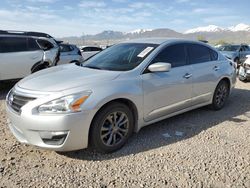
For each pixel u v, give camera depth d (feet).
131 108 13.71
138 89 13.53
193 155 12.84
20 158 12.28
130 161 12.22
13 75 27.14
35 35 29.12
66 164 11.88
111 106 12.53
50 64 29.71
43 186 10.27
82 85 12.07
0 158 12.21
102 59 15.87
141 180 10.78
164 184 10.54
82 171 11.35
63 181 10.61
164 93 14.92
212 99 19.10
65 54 39.65
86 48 75.97
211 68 18.29
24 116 11.46
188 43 17.30
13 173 11.08
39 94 11.61
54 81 12.55
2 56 26.14
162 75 14.83
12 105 12.37
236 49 61.36
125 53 15.60
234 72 20.76
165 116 15.56
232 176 11.16
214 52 19.31
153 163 12.07
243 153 13.11
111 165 11.86
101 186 10.36
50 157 12.44
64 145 11.51
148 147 13.61
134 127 14.03
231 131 15.88
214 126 16.65
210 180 10.85
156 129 16.01
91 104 11.75
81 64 16.21
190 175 11.16
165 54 15.52
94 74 13.35
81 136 11.71
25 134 11.75
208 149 13.47
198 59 17.65
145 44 16.01
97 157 12.51
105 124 12.62
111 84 12.66
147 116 14.34
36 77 13.61
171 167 11.75
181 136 15.03
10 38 26.94
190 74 16.49
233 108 20.67
